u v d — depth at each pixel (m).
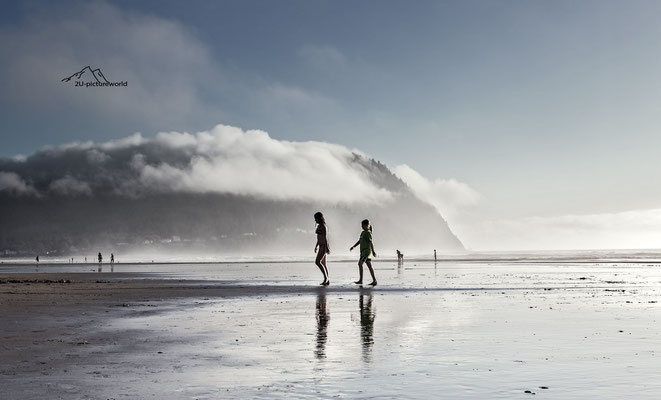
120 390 4.87
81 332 8.45
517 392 4.78
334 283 22.22
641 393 4.75
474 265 50.12
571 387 4.96
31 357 6.41
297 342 7.52
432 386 5.00
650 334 8.20
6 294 16.33
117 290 18.16
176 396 4.66
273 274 33.72
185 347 7.12
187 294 16.34
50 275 36.41
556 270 35.75
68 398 4.59
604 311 11.45
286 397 4.62
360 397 4.62
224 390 4.87
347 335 8.15
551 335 8.11
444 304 13.07
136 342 7.51
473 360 6.23
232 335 8.16
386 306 12.61
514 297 15.12
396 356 6.48
